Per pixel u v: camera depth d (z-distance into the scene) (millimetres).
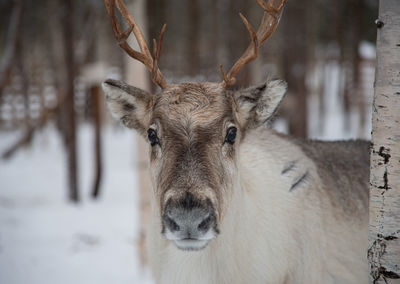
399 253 3426
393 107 3312
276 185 4703
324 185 5145
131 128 4809
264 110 4473
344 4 26047
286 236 4539
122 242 9617
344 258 4969
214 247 4227
